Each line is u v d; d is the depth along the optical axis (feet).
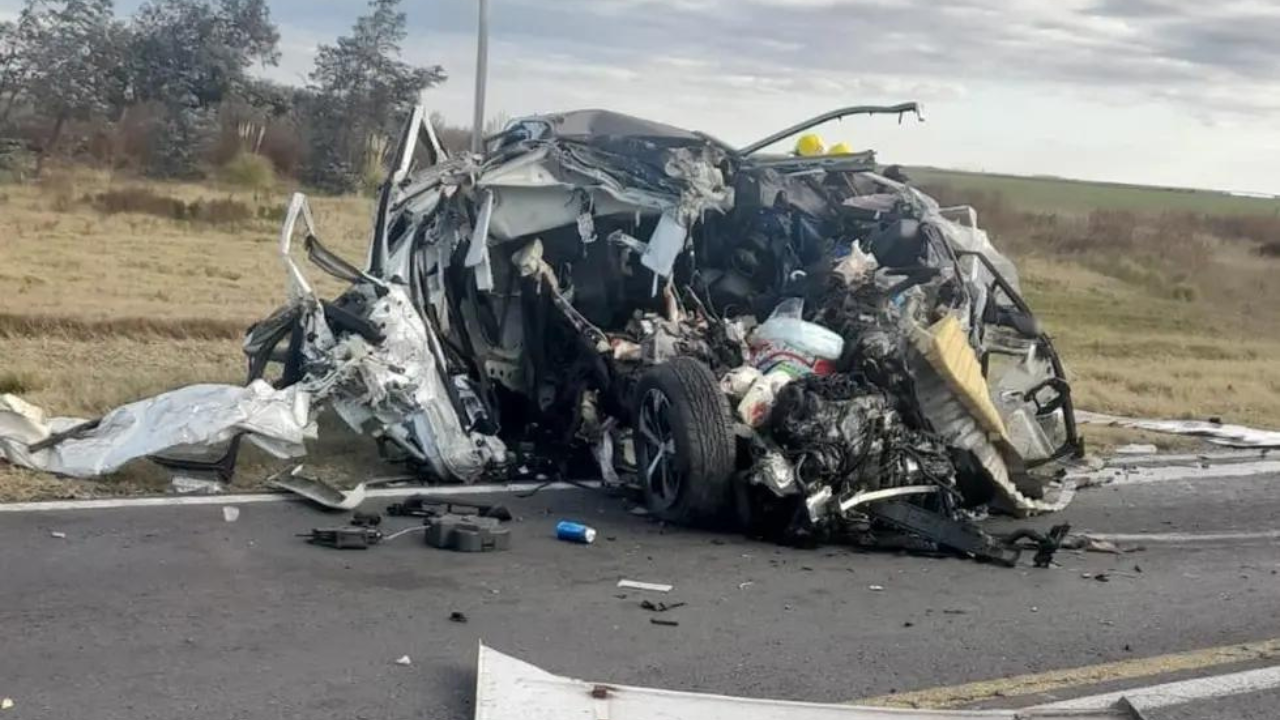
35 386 30.81
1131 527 25.57
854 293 25.58
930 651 16.96
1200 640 18.12
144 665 14.65
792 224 27.91
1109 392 44.19
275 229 86.12
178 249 69.82
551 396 27.55
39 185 102.63
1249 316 83.15
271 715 13.44
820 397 22.45
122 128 134.72
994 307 28.53
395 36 142.41
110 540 19.72
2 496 21.72
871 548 22.75
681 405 22.47
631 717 13.46
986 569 21.62
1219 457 33.94
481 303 27.84
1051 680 16.08
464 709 13.92
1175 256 105.60
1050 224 117.50
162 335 40.70
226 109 146.00
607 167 27.50
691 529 23.25
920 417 23.53
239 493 23.43
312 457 26.55
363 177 137.90
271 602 17.28
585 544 21.68
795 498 22.40
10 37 136.46
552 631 16.84
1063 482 28.32
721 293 27.73
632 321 27.35
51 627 15.70
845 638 17.30
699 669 15.71
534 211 27.30
